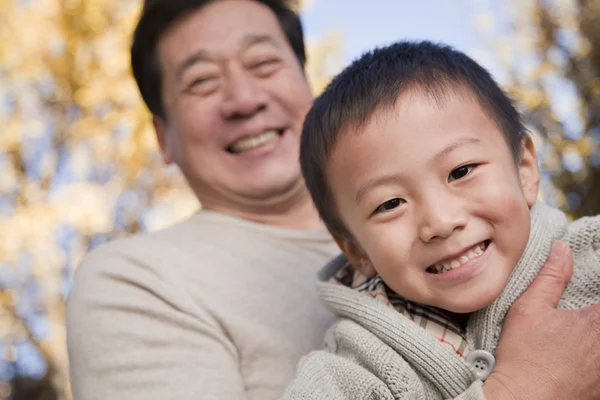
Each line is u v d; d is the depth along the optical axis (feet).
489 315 4.42
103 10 21.65
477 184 4.22
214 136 6.86
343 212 4.72
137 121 21.49
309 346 5.59
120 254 5.88
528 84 21.43
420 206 4.23
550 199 20.61
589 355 4.16
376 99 4.44
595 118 21.17
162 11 7.02
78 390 5.35
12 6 21.43
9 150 21.44
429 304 4.41
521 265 4.46
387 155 4.31
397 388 4.15
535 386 4.08
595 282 4.49
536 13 22.57
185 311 5.43
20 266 20.44
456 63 4.66
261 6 7.32
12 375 22.57
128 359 5.21
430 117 4.28
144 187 22.48
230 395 5.05
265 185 6.76
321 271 5.36
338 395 4.18
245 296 5.65
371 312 4.48
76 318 5.58
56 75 21.52
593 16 21.71
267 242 6.18
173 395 4.99
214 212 6.60
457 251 4.15
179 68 6.97
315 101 5.16
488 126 4.40
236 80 6.84
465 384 4.22
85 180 21.11
